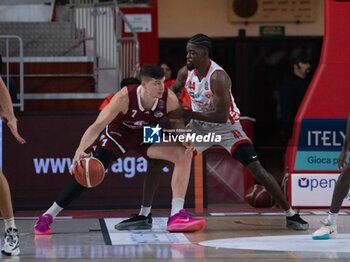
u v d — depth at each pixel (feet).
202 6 75.66
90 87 64.28
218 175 53.93
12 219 31.68
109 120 36.81
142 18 70.54
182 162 39.01
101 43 67.15
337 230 39.50
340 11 47.42
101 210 49.80
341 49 47.62
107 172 49.98
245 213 47.67
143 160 50.14
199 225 38.88
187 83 39.93
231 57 76.23
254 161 40.04
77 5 69.21
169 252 32.27
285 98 64.54
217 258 30.60
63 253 32.24
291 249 32.94
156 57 70.59
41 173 49.96
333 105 47.96
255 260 30.12
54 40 68.23
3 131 49.62
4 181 31.37
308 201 48.44
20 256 31.48
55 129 49.96
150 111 37.63
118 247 33.88
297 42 76.07
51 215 38.65
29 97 61.05
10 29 68.64
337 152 48.26
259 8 75.56
